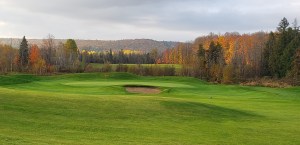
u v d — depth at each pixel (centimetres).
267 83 9625
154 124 2752
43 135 2097
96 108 3091
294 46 11500
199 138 2350
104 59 18700
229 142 2291
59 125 2434
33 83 7656
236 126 2928
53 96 3478
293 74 10512
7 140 1844
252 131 2736
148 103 3491
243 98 6041
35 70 12294
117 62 19262
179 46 18975
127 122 2742
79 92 6216
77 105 3130
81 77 9512
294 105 4944
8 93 3381
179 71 12888
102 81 8931
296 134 2691
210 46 12738
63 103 3153
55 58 14462
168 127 2677
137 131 2441
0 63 12662
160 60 19512
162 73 12356
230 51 15312
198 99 5469
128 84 7450
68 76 9619
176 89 7138
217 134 2542
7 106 2803
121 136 2247
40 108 2883
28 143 1814
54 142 1898
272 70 12000
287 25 12950
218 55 12538
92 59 18638
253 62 12900
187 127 2742
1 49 13912
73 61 14525
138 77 10069
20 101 3038
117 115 2939
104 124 2598
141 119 2892
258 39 16375
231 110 3775
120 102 3425
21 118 2514
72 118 2692
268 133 2686
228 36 18275
